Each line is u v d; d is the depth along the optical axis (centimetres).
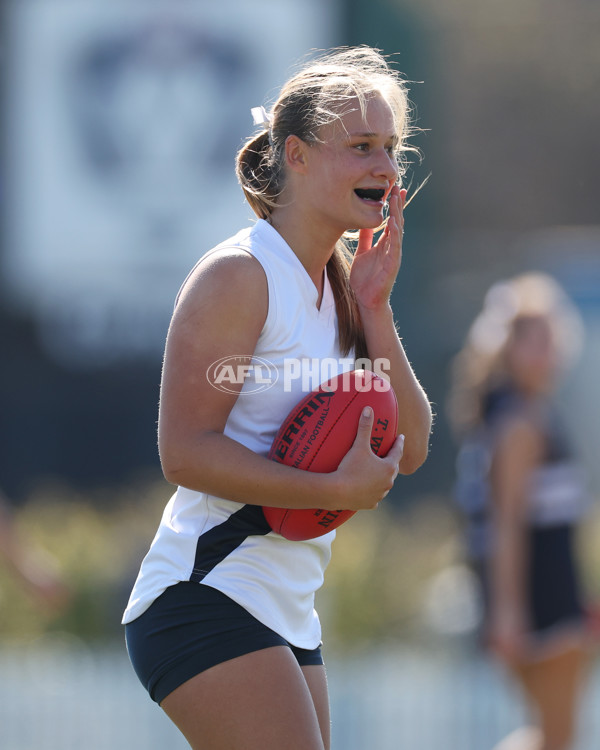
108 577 3503
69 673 2745
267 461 982
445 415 5912
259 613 1010
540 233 10281
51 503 4809
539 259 6825
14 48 6097
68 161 6106
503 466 1794
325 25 5950
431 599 3303
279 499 980
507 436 1795
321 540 1073
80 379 6244
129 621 1060
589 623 1817
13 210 6172
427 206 6669
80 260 6131
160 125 5991
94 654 3203
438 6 9888
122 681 2639
